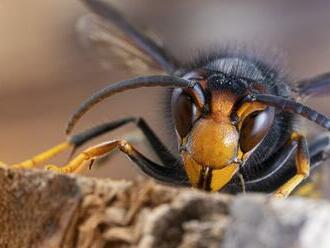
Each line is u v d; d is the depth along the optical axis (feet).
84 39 0.32
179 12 0.51
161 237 0.18
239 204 0.18
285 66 0.27
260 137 0.23
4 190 0.19
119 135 0.34
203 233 0.18
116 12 0.30
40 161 0.25
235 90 0.23
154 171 0.24
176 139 0.24
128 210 0.18
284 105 0.23
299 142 0.24
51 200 0.19
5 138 0.39
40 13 0.49
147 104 0.41
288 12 0.51
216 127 0.22
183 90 0.23
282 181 0.25
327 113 0.37
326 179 0.29
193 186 0.23
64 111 0.42
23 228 0.19
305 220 0.17
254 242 0.18
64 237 0.19
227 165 0.22
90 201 0.19
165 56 0.29
